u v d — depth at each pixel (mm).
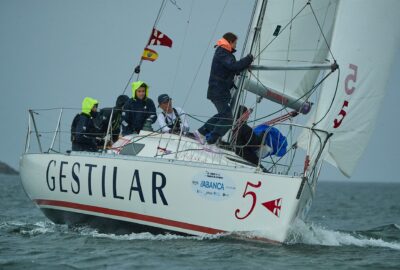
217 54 30422
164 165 28969
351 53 29500
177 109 33969
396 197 147375
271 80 31844
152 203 29234
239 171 27703
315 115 30094
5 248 28672
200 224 28375
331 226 51000
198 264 24656
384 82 29594
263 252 26859
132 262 25062
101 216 31062
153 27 37875
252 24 31844
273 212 27094
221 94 30688
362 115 29609
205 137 31578
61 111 35250
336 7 31312
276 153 30750
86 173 31422
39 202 35281
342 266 25406
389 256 28344
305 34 31953
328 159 29781
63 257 26359
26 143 36938
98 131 35594
